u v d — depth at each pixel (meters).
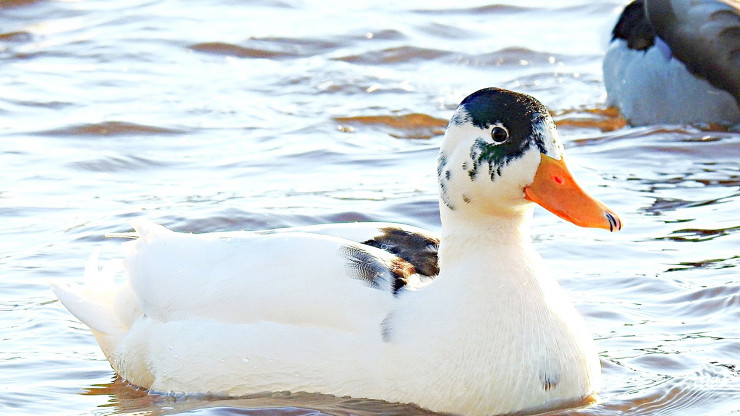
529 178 8.59
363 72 19.75
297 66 20.09
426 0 23.56
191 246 9.63
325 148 16.27
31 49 21.06
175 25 22.19
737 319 10.51
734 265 11.77
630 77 17.81
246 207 13.67
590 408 8.88
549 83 19.41
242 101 18.45
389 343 8.67
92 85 19.19
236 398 9.12
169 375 9.38
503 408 8.59
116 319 9.96
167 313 9.45
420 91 18.95
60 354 10.32
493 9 23.05
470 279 8.66
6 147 16.30
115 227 13.19
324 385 8.82
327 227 9.90
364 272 8.98
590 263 12.08
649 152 16.09
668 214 13.54
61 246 12.73
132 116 17.56
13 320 10.96
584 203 8.50
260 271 9.17
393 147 16.52
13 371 9.95
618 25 18.39
